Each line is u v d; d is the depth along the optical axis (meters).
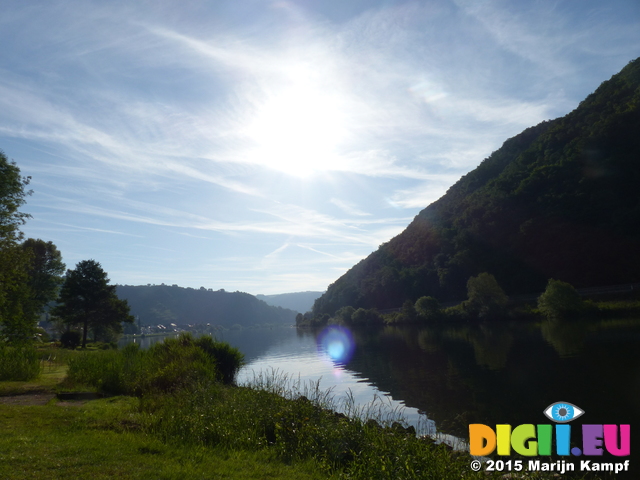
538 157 109.75
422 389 20.97
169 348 18.12
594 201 83.62
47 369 20.14
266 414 9.48
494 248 97.62
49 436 7.10
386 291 121.00
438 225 125.94
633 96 91.94
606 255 77.12
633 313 54.78
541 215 91.69
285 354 48.31
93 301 54.38
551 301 60.03
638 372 20.77
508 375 23.03
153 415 9.05
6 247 26.62
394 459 7.20
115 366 14.52
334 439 8.23
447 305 98.75
